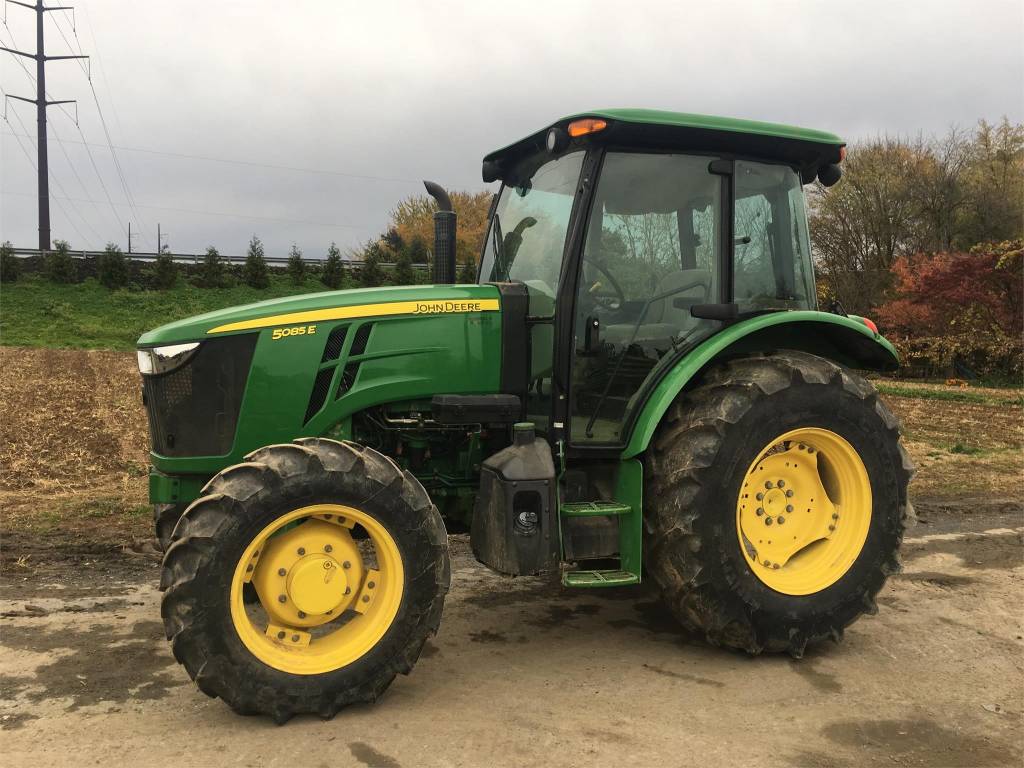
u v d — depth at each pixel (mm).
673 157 3650
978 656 3586
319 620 3014
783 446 3664
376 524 2957
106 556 4859
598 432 3586
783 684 3262
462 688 3186
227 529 2752
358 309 3455
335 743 2713
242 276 36031
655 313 3660
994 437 11023
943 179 28016
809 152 3840
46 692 3053
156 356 3359
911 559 5164
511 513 3156
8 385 14734
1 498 6285
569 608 4191
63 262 32031
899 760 2662
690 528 3307
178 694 3064
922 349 23688
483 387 3596
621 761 2619
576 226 3480
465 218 39344
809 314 3721
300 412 3385
